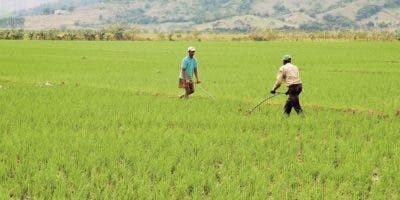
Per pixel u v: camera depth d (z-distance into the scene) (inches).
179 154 385.1
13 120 503.5
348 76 1053.8
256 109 609.3
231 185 313.0
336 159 389.4
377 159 391.5
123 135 445.7
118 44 3014.3
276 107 633.6
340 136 486.9
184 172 338.3
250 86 866.1
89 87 813.2
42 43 3073.3
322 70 1211.9
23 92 717.3
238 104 646.5
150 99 674.2
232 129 487.2
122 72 1123.9
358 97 729.0
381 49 2311.8
